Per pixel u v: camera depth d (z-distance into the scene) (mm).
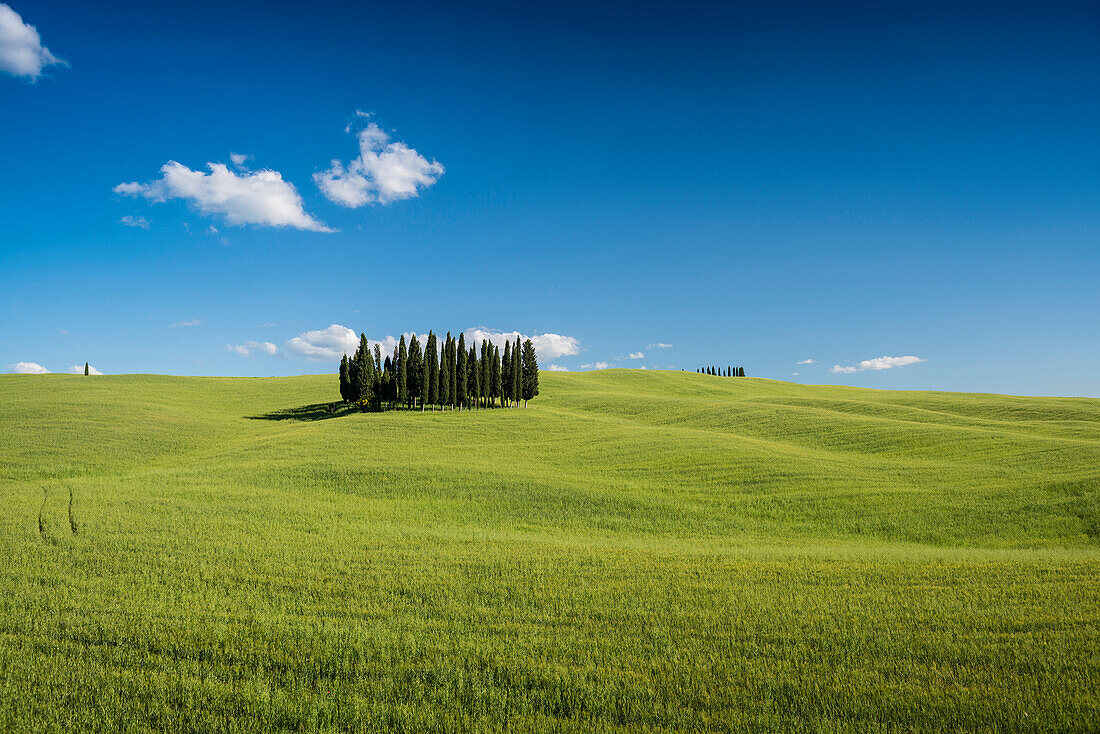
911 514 35375
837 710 10953
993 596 16969
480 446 63844
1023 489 37750
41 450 56562
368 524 31281
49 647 14047
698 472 47938
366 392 93750
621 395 112750
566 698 11789
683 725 10773
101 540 24375
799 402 95938
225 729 10766
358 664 13203
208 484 40781
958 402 95750
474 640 14617
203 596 17953
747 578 20047
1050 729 10102
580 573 20859
